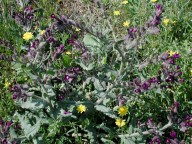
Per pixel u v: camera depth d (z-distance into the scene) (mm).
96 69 864
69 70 841
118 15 1234
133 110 934
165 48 1102
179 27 1178
